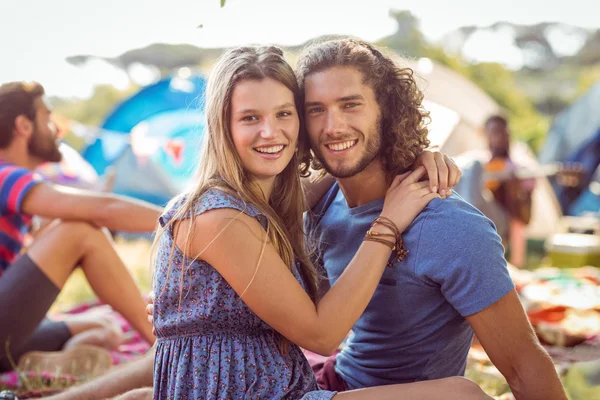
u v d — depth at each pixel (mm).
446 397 1994
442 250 2092
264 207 2219
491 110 8281
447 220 2104
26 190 3199
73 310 4730
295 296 2041
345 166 2236
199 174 2223
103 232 3271
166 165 7848
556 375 2100
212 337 2107
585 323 4168
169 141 7613
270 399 2047
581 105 9617
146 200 7875
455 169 2273
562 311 4336
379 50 2312
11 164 3346
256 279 2033
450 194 2203
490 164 7293
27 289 3100
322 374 2551
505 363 2129
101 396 2523
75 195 3178
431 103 8188
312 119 2240
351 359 2467
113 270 3238
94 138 7824
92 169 7520
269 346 2137
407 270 2166
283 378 2084
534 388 2084
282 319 2043
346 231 2416
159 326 2164
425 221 2139
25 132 3424
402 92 2270
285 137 2199
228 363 2070
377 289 2262
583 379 3607
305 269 2346
